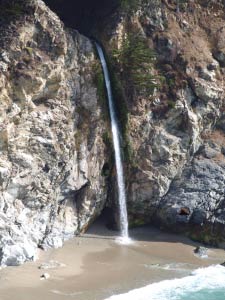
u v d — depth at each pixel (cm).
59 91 5409
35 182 5134
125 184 6047
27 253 4872
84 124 5741
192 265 5244
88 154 5750
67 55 5584
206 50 6750
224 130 6556
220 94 6500
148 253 5484
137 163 6056
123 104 5991
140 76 6050
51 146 5247
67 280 4641
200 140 6366
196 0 7050
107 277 4788
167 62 6419
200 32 6894
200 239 5869
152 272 4988
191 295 4559
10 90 4972
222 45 6850
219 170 6175
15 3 5184
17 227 4925
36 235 5128
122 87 6044
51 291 4403
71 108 5591
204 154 6316
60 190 5472
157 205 6109
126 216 6012
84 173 5684
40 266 4841
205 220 5906
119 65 6069
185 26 6788
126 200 6066
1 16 5141
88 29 6550
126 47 6038
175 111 6203
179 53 6475
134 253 5434
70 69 5619
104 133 5866
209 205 5947
